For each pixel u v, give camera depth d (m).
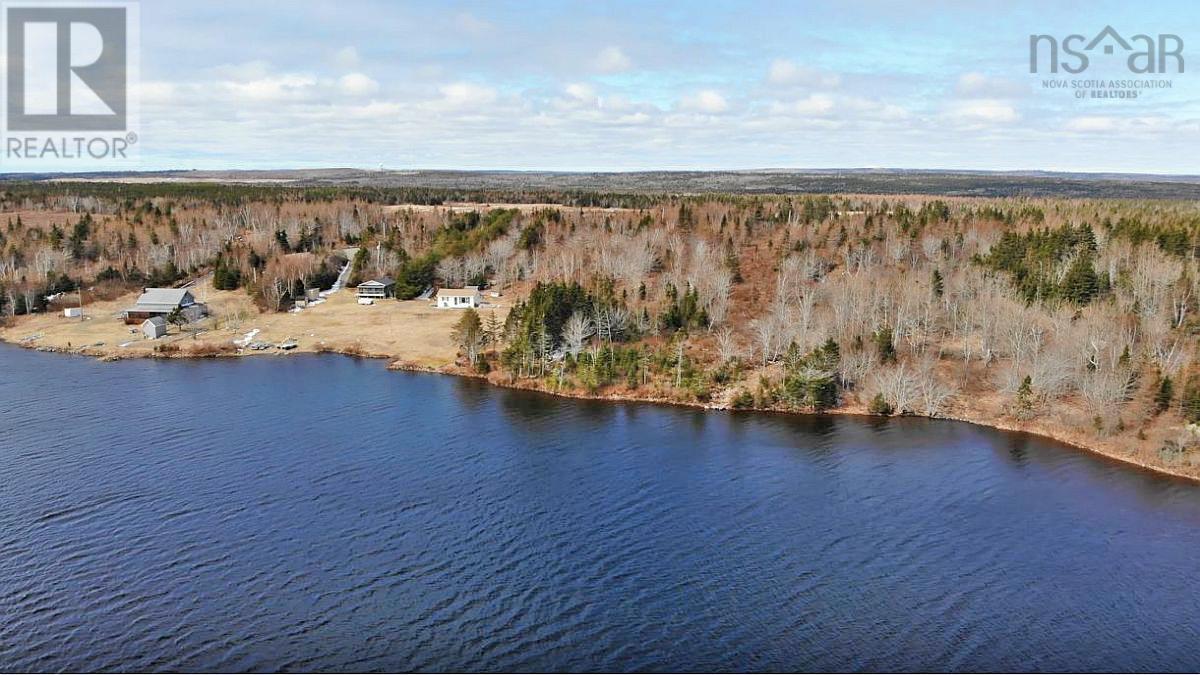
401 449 106.19
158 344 157.38
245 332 167.12
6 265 198.75
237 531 83.12
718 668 64.50
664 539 83.75
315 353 155.88
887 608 72.50
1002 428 117.06
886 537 84.94
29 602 70.56
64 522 84.06
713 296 157.50
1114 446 108.25
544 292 150.38
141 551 78.94
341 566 77.25
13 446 104.25
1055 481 99.31
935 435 114.38
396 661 64.50
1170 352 121.50
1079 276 142.50
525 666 64.25
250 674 62.69
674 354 136.25
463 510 89.12
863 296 144.88
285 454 103.50
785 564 79.44
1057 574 78.38
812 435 113.94
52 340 161.75
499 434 112.50
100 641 65.94
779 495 94.44
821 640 68.00
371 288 195.00
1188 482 99.38
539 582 75.50
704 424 118.19
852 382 129.12
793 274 165.25
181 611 69.94
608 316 145.62
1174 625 70.56
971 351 137.50
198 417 117.00
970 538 85.00
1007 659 66.00
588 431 114.44
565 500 92.12
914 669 64.69
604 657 65.44
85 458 100.75
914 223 196.38
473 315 149.75
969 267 161.00
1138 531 86.88
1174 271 142.38
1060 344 125.06
